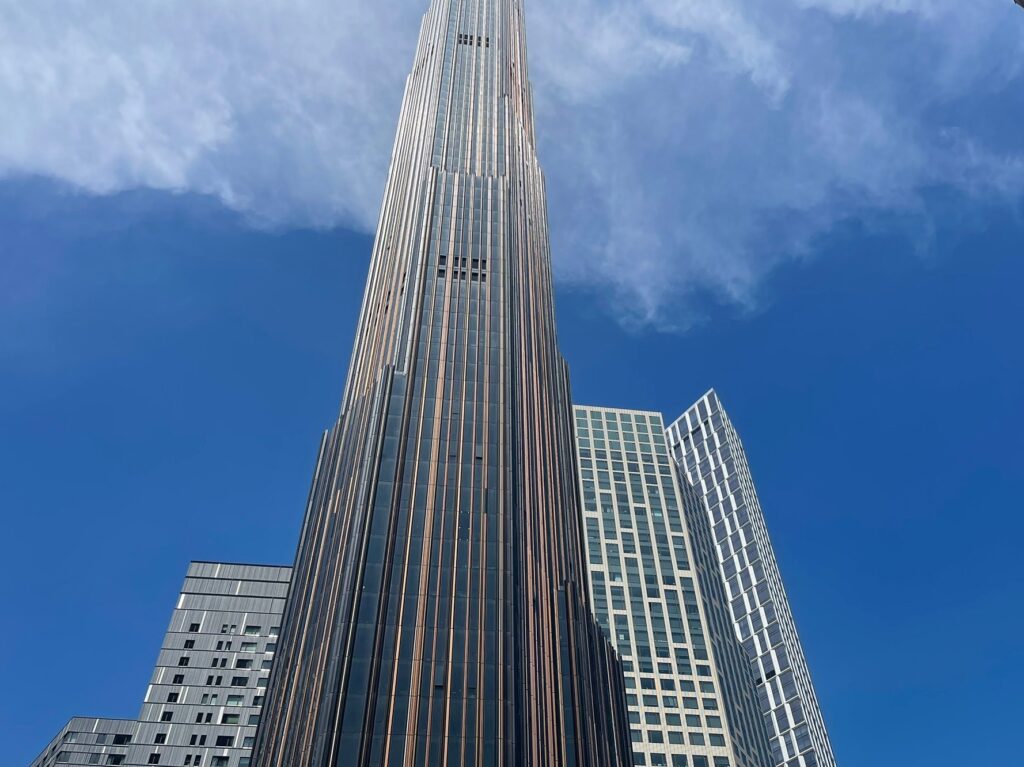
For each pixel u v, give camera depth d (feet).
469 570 246.88
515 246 369.91
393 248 374.43
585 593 306.96
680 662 540.52
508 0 541.34
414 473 268.62
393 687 218.38
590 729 249.55
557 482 320.09
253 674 432.25
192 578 471.62
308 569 279.90
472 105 446.60
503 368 307.58
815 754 613.93
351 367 354.74
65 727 412.36
